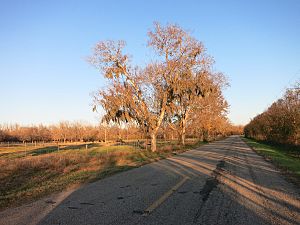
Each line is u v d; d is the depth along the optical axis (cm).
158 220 650
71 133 8894
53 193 1016
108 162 2155
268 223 629
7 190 1161
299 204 800
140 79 3250
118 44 3192
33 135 8925
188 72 3300
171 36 3250
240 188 1036
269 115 4475
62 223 638
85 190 1049
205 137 6278
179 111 4412
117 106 3156
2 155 3688
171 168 1677
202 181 1188
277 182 1162
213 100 4931
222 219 658
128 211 729
